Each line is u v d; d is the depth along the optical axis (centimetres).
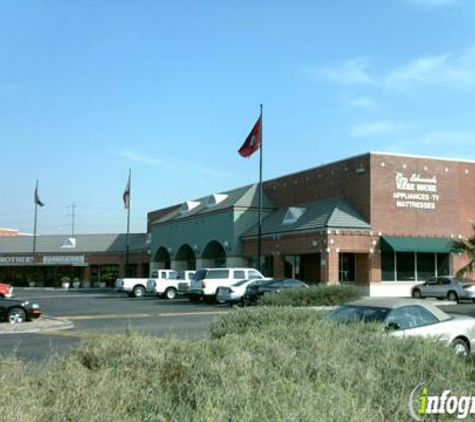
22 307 2234
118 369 580
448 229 3941
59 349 1385
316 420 455
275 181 4762
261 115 3966
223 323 1126
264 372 559
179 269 5725
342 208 3822
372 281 3697
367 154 3788
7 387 475
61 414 452
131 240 7425
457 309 2767
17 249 7719
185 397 511
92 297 4434
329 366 598
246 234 4572
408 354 690
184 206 5884
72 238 7519
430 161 3947
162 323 2177
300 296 2542
